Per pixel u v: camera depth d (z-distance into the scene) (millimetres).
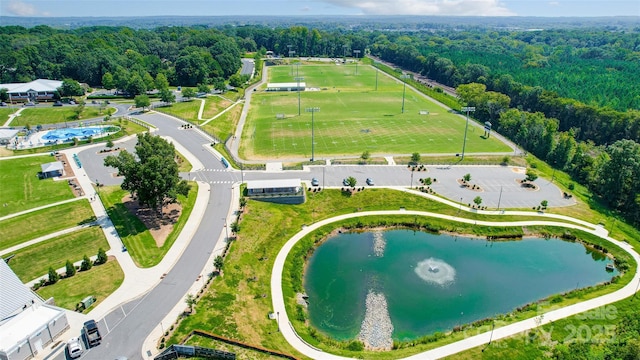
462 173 146750
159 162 106500
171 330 76500
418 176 142875
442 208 124938
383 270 101250
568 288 96438
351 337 81125
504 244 112875
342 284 96125
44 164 139000
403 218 121188
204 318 80000
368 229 118125
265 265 98812
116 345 73375
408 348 77188
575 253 110125
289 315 84062
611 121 194875
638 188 128875
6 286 80562
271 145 171500
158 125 191500
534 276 100562
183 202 121938
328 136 182875
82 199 121625
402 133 187750
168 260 96750
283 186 124938
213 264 94750
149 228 108250
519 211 124375
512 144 177875
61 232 105938
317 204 125562
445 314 87375
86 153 155750
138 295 85500
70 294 85250
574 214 124375
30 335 70562
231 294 87375
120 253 98562
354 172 144625
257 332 78562
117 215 113500
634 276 99000
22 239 102875
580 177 152750
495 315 87062
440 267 102688
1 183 130250
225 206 120750
